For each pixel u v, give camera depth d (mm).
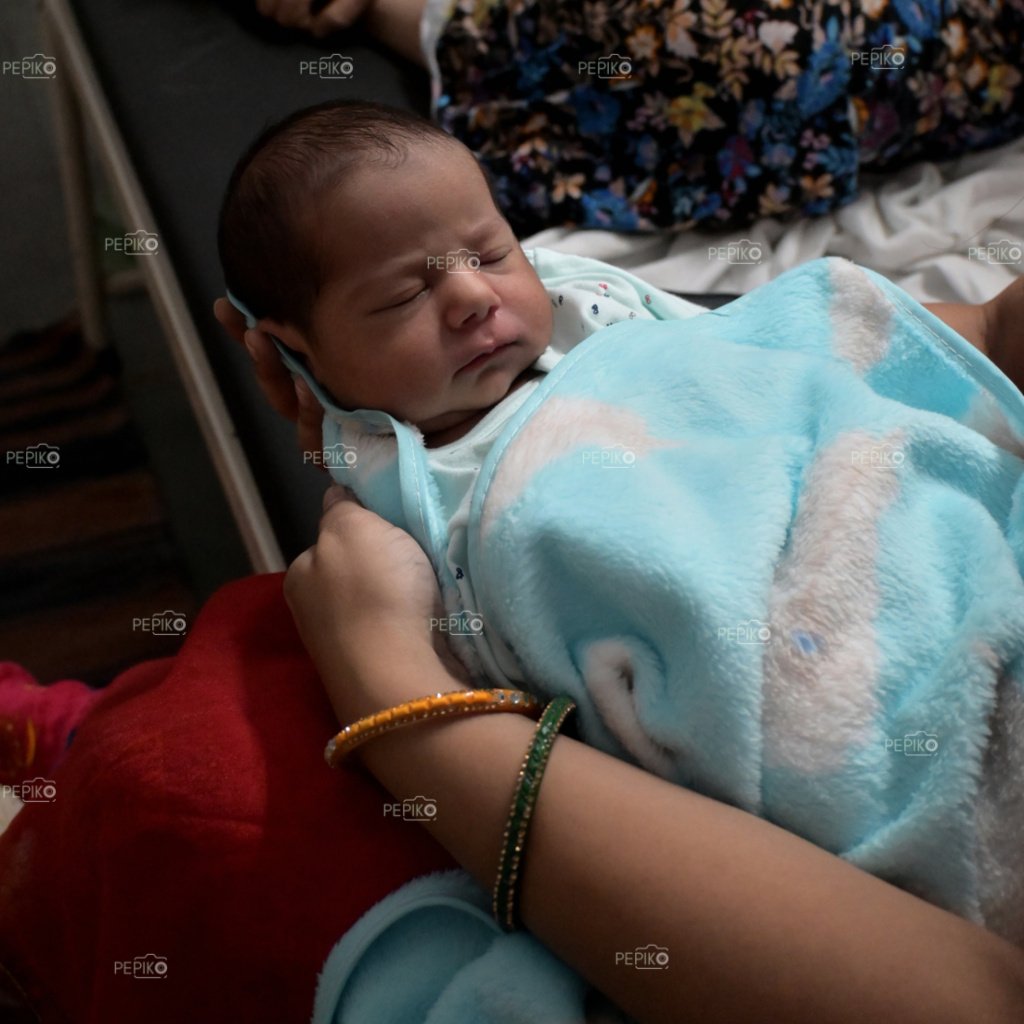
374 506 636
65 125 1456
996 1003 345
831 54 1014
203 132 1104
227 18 1243
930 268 1071
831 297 636
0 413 1668
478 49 1096
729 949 371
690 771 485
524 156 1100
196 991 497
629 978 391
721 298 1070
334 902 479
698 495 535
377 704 487
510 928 456
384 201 620
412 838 499
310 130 667
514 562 523
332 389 669
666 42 1025
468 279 621
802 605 480
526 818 427
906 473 526
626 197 1104
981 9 1068
